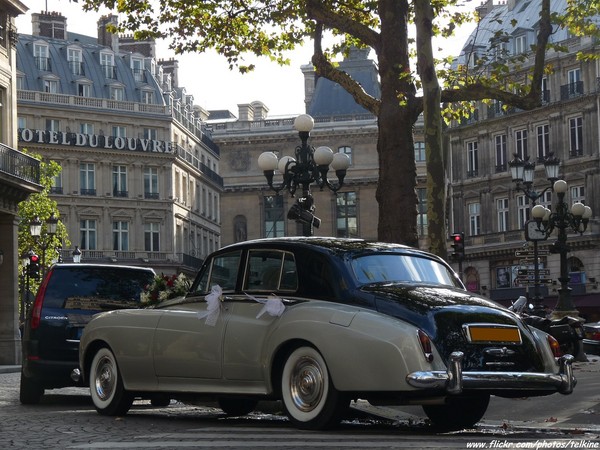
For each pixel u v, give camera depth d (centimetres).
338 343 967
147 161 9250
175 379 1152
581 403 1347
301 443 866
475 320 981
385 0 2008
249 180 10719
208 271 1155
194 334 1127
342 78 2119
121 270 1609
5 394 1817
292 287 1056
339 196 10506
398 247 1100
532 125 7444
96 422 1152
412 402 959
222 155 10838
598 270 7006
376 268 1050
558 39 7281
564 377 1015
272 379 1044
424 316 964
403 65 1995
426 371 934
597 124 7019
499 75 2127
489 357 977
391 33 2003
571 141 7200
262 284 1085
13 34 4375
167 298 1221
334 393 974
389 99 1994
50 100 8881
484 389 962
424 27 1889
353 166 10444
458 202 7988
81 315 1570
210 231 10744
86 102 9062
